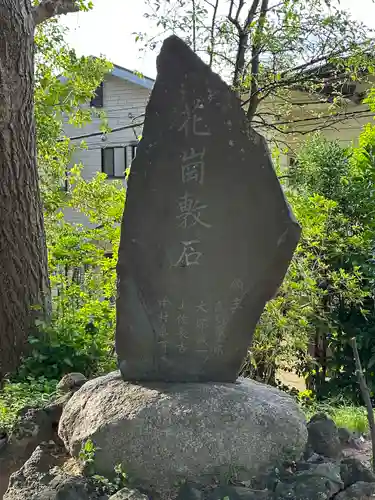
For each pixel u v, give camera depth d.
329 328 7.18
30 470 3.32
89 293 7.32
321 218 7.06
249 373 6.90
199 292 3.56
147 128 3.64
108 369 5.62
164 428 3.07
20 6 6.08
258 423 3.16
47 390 4.95
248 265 3.52
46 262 6.40
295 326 6.68
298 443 3.24
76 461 3.31
